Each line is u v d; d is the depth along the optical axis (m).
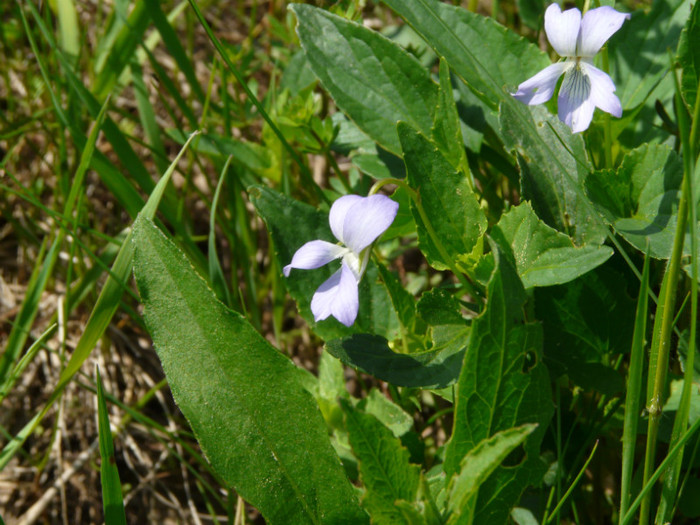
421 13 0.17
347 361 0.13
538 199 0.15
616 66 0.18
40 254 0.20
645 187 0.14
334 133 0.20
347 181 0.22
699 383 0.14
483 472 0.10
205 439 0.13
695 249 0.10
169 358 0.13
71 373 0.16
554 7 0.13
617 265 0.15
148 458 0.21
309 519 0.13
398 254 0.21
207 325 0.13
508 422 0.12
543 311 0.15
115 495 0.13
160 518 0.20
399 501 0.11
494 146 0.19
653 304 0.15
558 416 0.13
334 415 0.16
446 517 0.11
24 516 0.20
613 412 0.15
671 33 0.17
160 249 0.13
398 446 0.11
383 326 0.16
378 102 0.17
